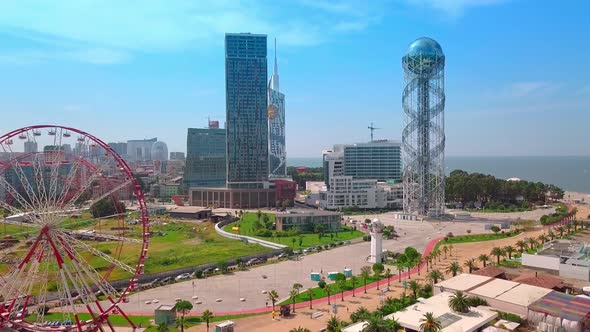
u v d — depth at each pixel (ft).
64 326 399.65
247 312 513.86
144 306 537.24
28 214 384.47
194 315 504.02
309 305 531.09
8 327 383.45
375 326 389.19
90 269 465.88
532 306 447.01
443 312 447.42
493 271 583.58
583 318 422.00
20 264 384.68
